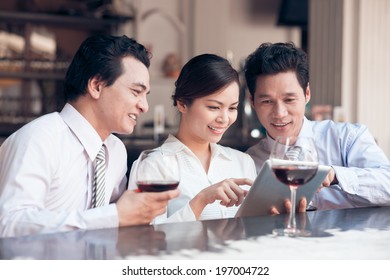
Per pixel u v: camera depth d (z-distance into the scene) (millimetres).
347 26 5199
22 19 6398
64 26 6609
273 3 7438
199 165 2131
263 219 1635
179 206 2068
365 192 2072
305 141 1501
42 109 6613
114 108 1786
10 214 1528
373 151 2350
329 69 5336
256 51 2230
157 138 5633
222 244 1332
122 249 1267
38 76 6500
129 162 4645
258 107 2213
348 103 5234
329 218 1673
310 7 5543
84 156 1837
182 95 2055
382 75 5281
